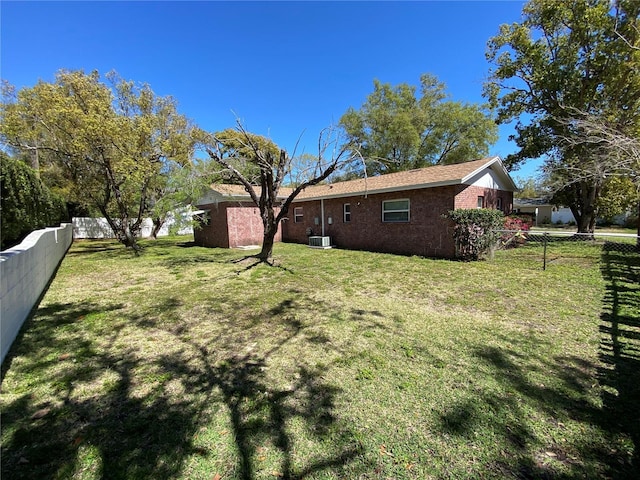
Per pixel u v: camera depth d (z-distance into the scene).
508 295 5.18
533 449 1.87
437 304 4.79
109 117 10.77
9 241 9.43
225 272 7.66
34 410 2.30
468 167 10.63
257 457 1.84
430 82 24.67
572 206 16.16
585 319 3.99
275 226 8.95
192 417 2.21
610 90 12.48
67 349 3.38
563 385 2.52
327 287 5.97
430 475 1.69
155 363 3.05
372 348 3.29
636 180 9.40
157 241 17.62
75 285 6.46
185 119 13.71
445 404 2.31
